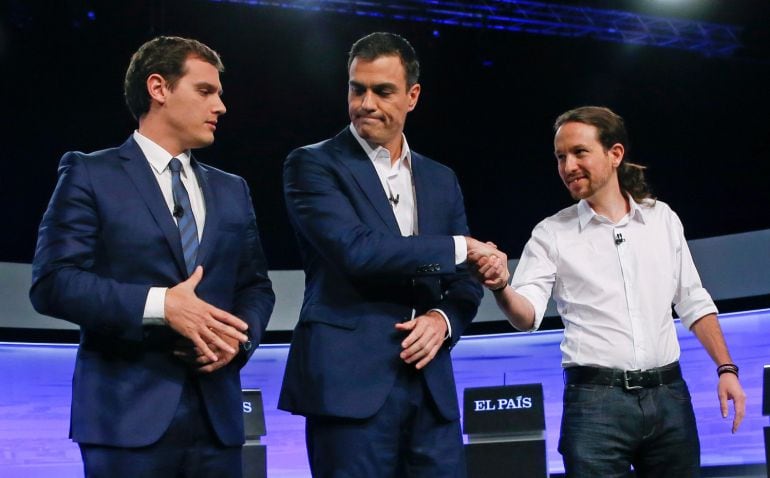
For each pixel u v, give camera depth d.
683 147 7.97
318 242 2.59
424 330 2.54
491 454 4.27
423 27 7.86
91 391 2.38
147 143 2.58
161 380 2.41
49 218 2.44
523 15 7.79
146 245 2.45
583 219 3.18
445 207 2.78
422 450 2.61
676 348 3.08
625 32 7.89
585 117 3.16
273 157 7.78
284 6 7.55
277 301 5.82
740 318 5.40
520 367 5.75
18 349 5.23
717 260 5.51
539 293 3.10
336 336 2.58
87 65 7.40
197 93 2.59
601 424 2.95
